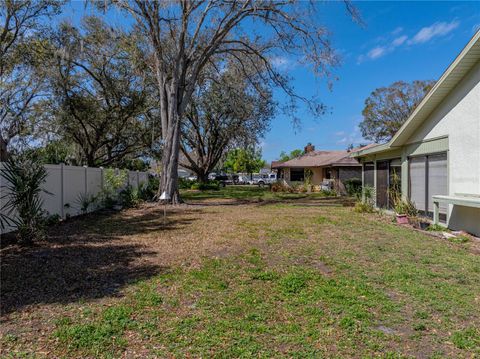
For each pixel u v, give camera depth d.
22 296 4.07
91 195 12.66
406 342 3.05
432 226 9.06
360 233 8.30
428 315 3.58
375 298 4.03
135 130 22.20
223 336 3.12
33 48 15.93
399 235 8.06
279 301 3.95
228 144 32.38
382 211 12.75
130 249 6.52
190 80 15.80
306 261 5.67
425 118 10.31
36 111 18.84
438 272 5.09
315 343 3.02
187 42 16.61
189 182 33.47
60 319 3.44
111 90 19.67
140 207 14.33
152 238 7.64
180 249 6.52
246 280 4.67
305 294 4.16
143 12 14.17
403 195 11.79
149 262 5.57
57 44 16.69
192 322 3.39
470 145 8.22
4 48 15.71
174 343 3.00
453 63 8.12
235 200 19.34
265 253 6.20
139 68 17.42
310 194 25.47
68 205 10.91
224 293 4.19
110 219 10.90
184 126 29.47
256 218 11.16
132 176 17.30
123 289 4.31
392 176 12.91
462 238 7.54
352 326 3.33
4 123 18.80
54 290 4.27
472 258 5.93
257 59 18.75
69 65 17.89
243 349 2.90
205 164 34.44
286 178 33.66
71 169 11.26
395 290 4.33
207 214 12.34
